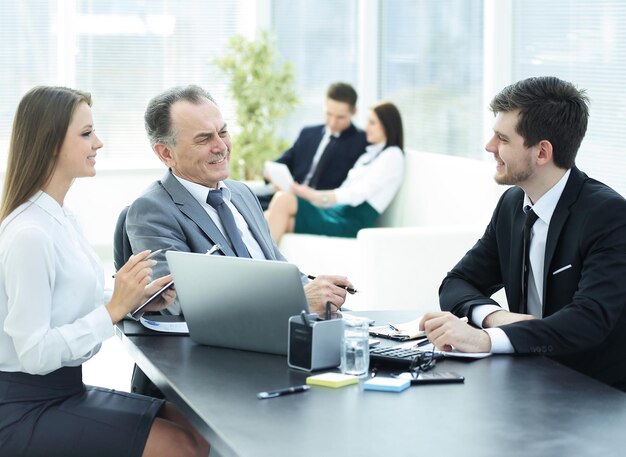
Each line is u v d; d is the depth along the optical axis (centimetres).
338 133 688
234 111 826
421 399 234
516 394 238
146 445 279
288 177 661
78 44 828
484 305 311
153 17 845
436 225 602
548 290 307
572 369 286
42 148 281
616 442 205
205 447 288
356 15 811
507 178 310
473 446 202
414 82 733
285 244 632
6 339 277
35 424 276
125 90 847
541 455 198
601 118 532
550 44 571
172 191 344
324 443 203
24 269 268
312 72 838
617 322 300
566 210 305
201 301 278
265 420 218
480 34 641
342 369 255
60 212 287
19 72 816
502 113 308
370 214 645
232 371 258
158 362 266
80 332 273
